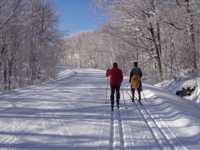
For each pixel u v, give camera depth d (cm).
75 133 546
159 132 542
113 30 2227
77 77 2594
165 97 1002
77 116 711
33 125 613
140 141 488
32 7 2469
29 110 793
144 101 970
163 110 768
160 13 1738
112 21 2175
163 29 2211
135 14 2050
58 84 1764
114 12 2081
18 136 526
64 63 10912
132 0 1917
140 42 2369
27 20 2316
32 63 2895
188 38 1647
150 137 513
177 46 1989
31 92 1281
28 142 488
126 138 505
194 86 1329
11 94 1198
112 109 797
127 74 3531
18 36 2458
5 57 2445
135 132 548
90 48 8519
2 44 2275
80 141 492
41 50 2998
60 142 487
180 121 614
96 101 988
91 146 462
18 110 793
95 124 622
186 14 1593
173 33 2077
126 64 3170
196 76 1454
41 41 3000
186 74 1636
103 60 7281
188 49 1576
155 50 2172
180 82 1555
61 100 1005
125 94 1199
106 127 594
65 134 539
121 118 689
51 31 3247
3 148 455
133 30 2197
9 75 2570
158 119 658
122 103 938
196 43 1662
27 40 2692
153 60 2406
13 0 1911
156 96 1006
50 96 1126
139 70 971
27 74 2981
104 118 688
